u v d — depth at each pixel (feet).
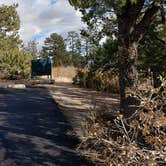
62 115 40.75
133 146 17.34
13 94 59.16
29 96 56.70
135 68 31.94
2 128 34.53
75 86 75.10
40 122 37.22
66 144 28.81
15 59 97.30
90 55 43.34
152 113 17.65
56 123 36.58
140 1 30.94
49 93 60.49
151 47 36.17
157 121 17.21
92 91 65.57
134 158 17.44
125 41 32.71
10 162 24.91
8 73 96.12
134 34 32.48
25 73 96.84
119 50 32.63
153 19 32.40
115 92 64.03
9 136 31.55
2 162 24.88
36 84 79.30
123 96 31.17
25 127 35.04
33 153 26.81
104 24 35.78
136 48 32.76
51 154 26.45
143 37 36.29
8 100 52.24
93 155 24.08
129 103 30.01
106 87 65.87
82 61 49.83
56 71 106.11
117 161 17.61
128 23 32.53
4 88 68.69
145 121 18.40
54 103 49.62
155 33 35.99
